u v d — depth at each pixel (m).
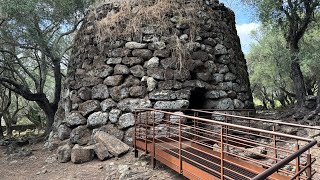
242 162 4.64
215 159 4.83
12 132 17.92
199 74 7.93
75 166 6.23
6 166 6.62
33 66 15.65
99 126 7.40
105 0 9.19
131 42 7.82
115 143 6.69
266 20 11.95
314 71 13.40
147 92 7.51
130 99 7.44
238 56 9.40
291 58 11.48
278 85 18.25
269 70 17.78
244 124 8.15
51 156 7.05
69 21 12.24
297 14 11.16
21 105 20.56
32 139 9.91
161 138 6.54
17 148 8.48
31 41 11.79
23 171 6.21
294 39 11.43
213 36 8.49
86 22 8.91
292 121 10.10
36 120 19.03
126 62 7.70
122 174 5.19
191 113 7.95
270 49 17.30
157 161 5.91
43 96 12.44
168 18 8.15
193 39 8.07
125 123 7.25
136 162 6.00
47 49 11.98
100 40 8.07
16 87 11.73
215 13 9.00
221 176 3.71
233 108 8.15
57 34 13.01
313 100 10.45
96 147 6.56
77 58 8.56
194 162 4.25
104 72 7.73
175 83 7.56
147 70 7.63
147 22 8.00
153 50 7.79
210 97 7.95
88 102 7.59
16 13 10.18
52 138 8.29
